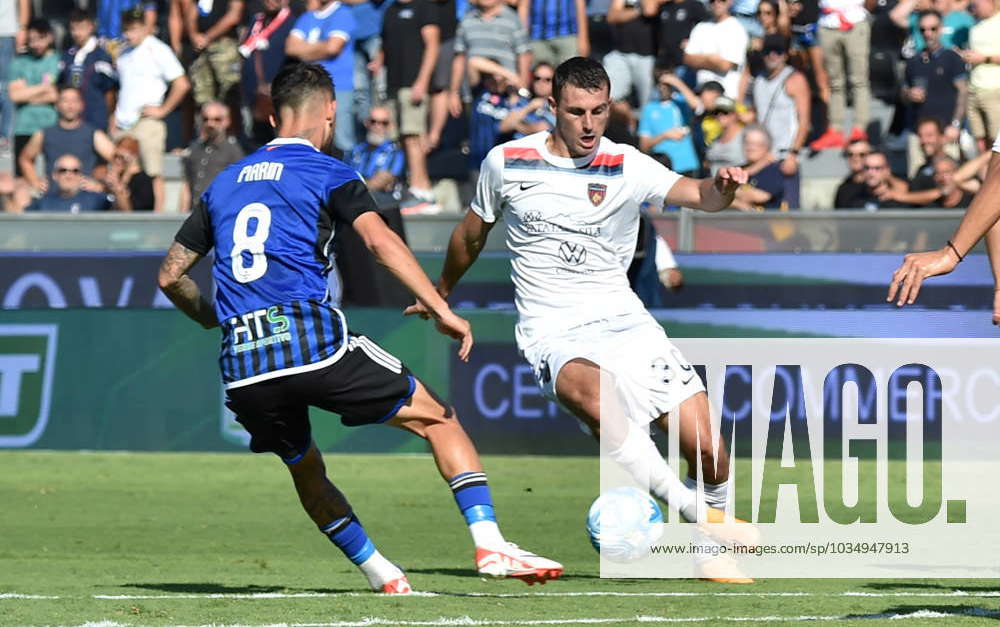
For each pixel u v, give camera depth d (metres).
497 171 23.45
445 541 30.17
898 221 44.53
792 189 51.38
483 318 43.38
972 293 44.06
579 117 22.67
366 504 35.84
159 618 18.58
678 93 51.91
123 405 44.22
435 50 52.75
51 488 38.50
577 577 24.31
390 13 52.59
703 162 51.94
